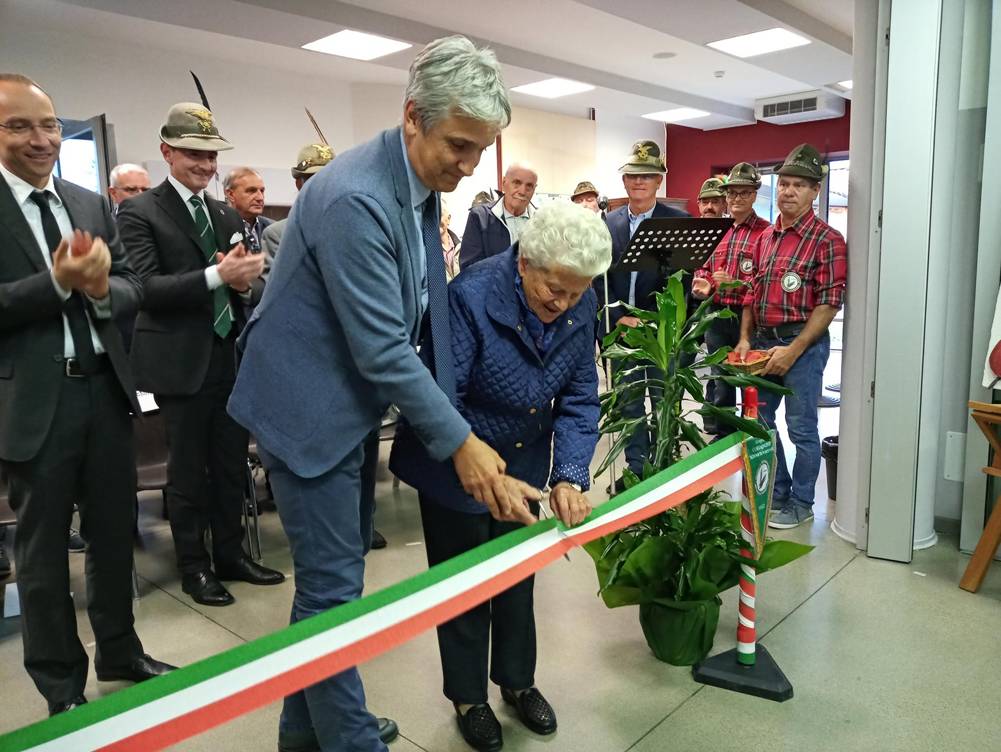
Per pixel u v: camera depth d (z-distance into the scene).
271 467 1.38
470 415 1.61
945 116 2.61
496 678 1.89
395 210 1.29
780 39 6.03
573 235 1.38
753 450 1.96
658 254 3.13
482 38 6.27
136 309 1.97
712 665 2.09
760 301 3.25
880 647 2.22
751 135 10.30
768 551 2.12
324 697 1.36
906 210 2.63
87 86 5.62
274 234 2.97
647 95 8.30
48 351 1.75
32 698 2.08
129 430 1.97
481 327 1.51
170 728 0.90
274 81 6.72
